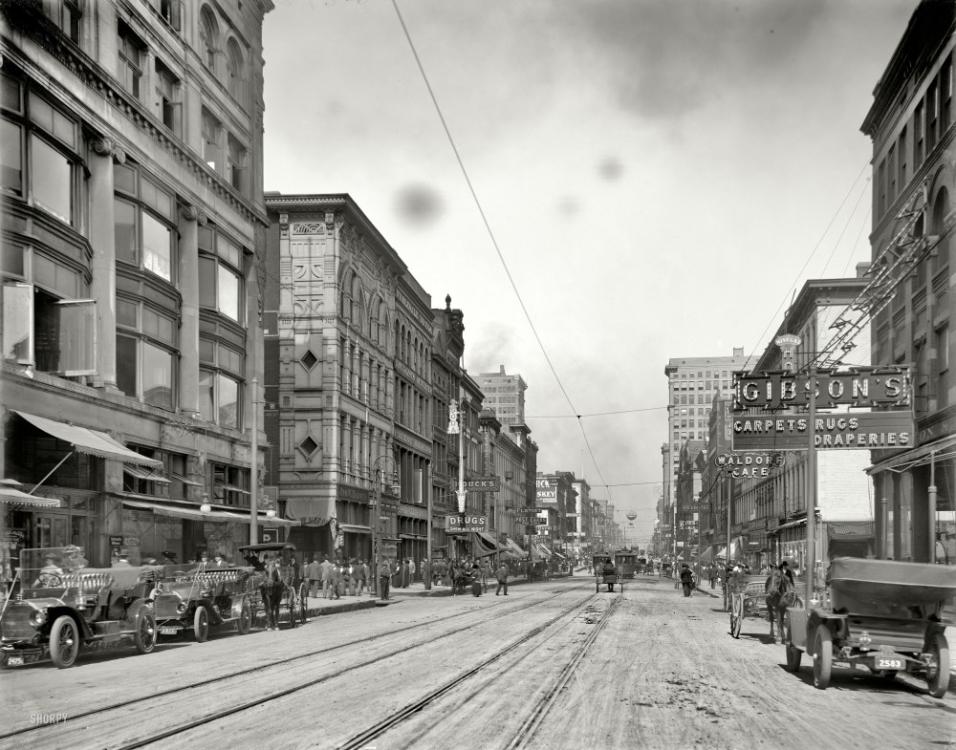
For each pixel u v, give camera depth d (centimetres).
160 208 3209
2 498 1992
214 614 2378
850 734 1083
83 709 1196
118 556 2292
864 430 3238
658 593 5734
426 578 5466
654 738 1024
